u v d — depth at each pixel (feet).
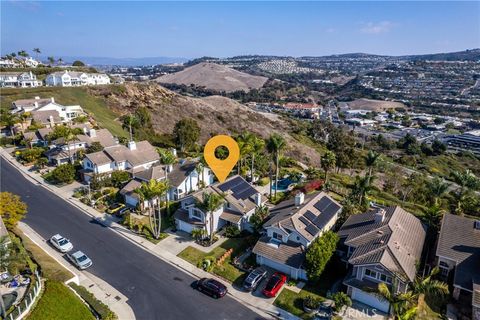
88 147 230.07
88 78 495.41
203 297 107.76
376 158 206.69
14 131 280.10
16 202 131.75
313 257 109.70
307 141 484.33
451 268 115.03
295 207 137.90
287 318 99.50
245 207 150.30
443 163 486.79
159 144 303.07
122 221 153.38
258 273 115.34
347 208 148.77
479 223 124.26
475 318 97.55
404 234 120.16
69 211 163.22
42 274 105.91
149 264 124.06
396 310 86.38
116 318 96.84
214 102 553.64
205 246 136.05
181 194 176.76
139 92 447.83
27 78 444.96
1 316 83.20
